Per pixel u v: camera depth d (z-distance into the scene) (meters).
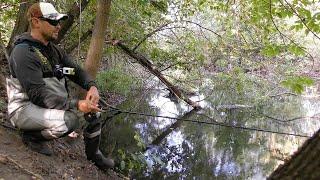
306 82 4.57
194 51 7.94
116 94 9.60
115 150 5.82
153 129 7.88
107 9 4.66
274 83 10.91
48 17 3.14
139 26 7.54
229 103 10.86
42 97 3.10
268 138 7.89
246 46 7.53
